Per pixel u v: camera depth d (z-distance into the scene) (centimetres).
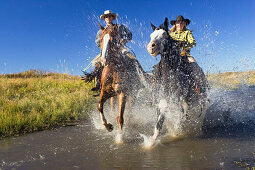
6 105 721
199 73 450
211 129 504
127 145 409
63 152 380
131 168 301
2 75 1605
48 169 308
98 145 416
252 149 361
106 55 409
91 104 862
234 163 304
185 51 438
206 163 308
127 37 535
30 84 1202
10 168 315
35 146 421
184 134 462
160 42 378
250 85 1435
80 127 582
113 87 429
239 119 589
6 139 479
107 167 307
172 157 338
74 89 1160
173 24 523
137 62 483
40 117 625
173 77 399
